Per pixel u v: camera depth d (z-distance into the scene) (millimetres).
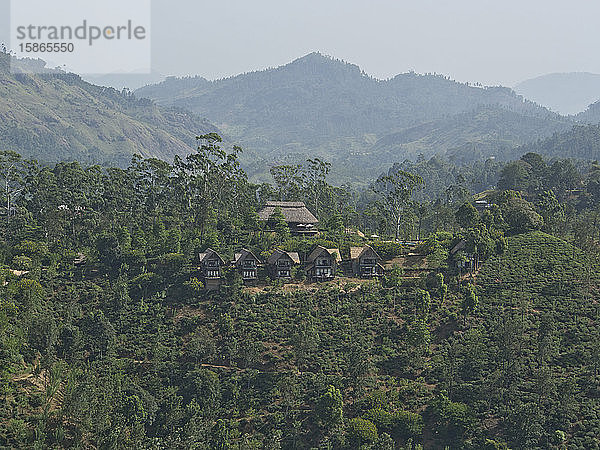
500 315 126688
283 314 125062
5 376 91750
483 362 114000
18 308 109750
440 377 111812
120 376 104188
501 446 95250
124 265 135000
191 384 105312
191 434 94000
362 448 93500
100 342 113688
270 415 101562
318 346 116938
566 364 113188
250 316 123000
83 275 134000
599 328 121875
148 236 149375
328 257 139625
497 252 148250
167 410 100438
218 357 114438
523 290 134500
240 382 108250
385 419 100125
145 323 121375
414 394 107688
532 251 149625
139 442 88938
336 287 135375
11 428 83312
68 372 100562
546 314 125062
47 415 88000
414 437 98750
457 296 133625
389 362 115125
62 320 116750
